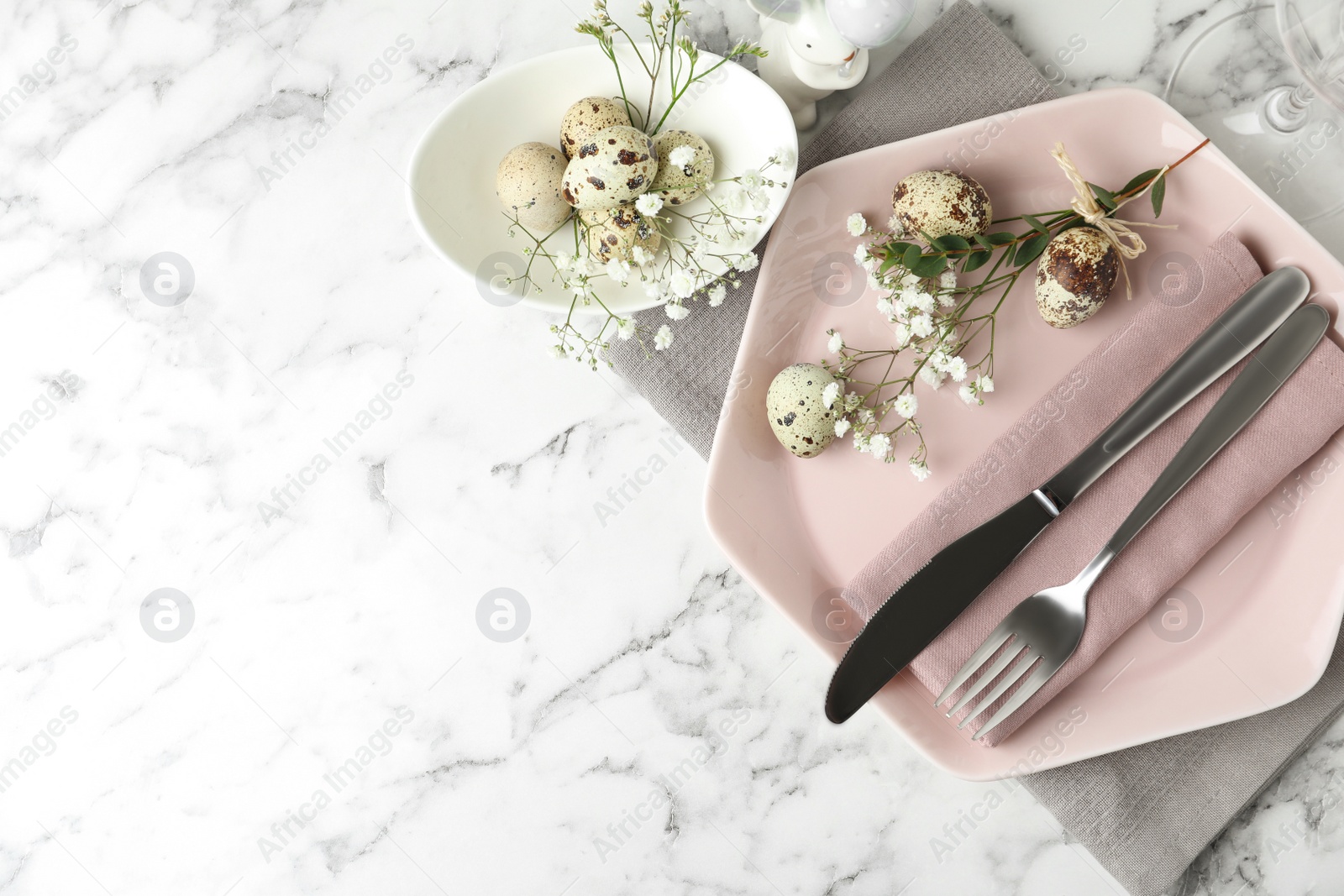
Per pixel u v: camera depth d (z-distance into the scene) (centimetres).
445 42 75
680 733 74
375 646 76
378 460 76
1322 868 68
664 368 67
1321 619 59
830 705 61
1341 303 58
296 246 76
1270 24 68
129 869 78
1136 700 62
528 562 75
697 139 63
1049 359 64
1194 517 60
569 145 63
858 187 63
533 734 75
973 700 61
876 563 61
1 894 78
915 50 66
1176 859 63
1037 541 61
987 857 72
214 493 77
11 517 78
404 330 76
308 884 77
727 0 72
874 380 65
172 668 77
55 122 77
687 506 74
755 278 67
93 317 77
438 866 76
